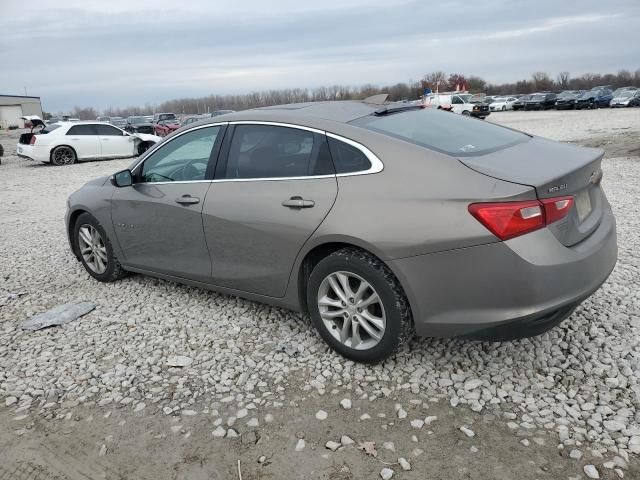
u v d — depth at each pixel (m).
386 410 2.89
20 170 17.97
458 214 2.78
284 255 3.47
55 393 3.24
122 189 4.63
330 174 3.27
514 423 2.71
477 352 3.39
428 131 3.42
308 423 2.82
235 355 3.57
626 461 2.40
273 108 3.96
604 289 4.22
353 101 4.03
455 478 2.38
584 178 3.03
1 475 2.58
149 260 4.55
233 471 2.51
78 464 2.62
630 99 43.22
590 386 2.97
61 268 5.77
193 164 4.08
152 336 3.93
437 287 2.88
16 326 4.27
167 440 2.76
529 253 2.68
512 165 2.96
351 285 3.27
